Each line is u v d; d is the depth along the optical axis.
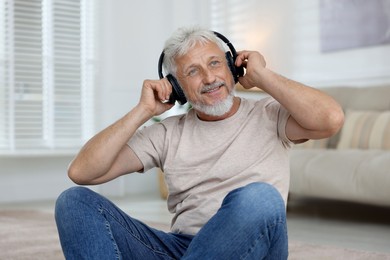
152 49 5.64
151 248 1.57
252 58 1.57
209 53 1.55
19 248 2.83
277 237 1.39
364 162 3.44
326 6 5.18
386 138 3.80
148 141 1.65
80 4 5.25
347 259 2.48
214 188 1.54
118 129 1.57
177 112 5.44
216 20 5.89
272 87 1.52
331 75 5.16
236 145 1.55
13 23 4.96
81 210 1.45
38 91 5.09
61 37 5.18
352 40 4.98
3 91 4.96
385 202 3.31
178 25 5.72
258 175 1.52
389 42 4.72
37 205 4.78
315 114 1.47
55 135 5.16
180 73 1.58
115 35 5.45
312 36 5.31
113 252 1.42
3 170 5.05
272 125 1.57
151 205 4.67
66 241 1.44
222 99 1.55
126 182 5.57
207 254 1.33
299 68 5.43
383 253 2.61
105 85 5.38
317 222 3.76
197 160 1.58
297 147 4.30
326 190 3.58
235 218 1.33
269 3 5.62
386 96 4.16
